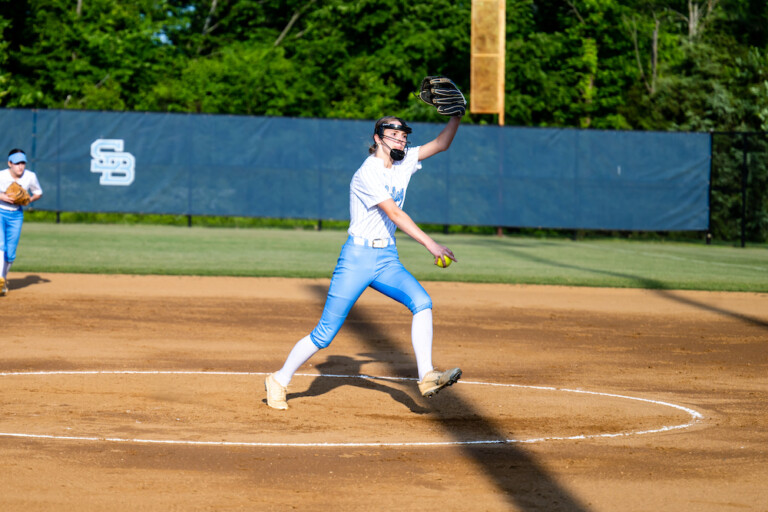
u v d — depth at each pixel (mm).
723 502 12859
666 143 78000
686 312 36688
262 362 24531
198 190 77562
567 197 78000
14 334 27984
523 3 115188
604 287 44625
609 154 77875
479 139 77375
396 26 113875
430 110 105750
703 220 78750
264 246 62219
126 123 76750
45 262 48156
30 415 17641
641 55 121750
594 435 16844
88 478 13539
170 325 30578
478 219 78000
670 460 15094
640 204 78312
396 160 17141
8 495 12648
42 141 76500
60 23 110562
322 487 13312
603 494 13156
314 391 20656
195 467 14242
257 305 35875
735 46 112125
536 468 14492
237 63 108438
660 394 21141
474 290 42469
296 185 77688
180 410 18406
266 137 77312
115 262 49219
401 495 12977
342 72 113312
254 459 14781
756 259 63281
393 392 20688
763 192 79812
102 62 111625
